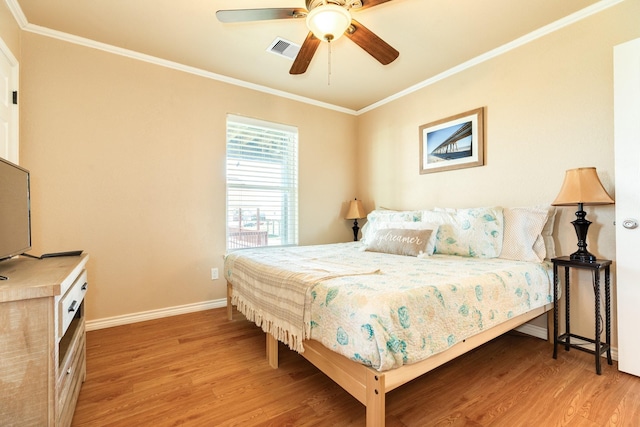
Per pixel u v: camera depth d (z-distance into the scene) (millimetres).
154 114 2680
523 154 2389
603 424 1318
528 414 1392
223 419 1368
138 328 2459
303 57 1932
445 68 2857
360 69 2865
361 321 1171
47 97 2250
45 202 2250
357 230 3898
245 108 3176
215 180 2990
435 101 3057
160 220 2711
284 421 1356
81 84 2377
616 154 1777
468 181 2773
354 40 1784
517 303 1752
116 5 1972
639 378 1688
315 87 3291
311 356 1539
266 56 2645
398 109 3471
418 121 3238
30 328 948
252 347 2137
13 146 2008
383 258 2281
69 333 1423
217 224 3004
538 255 2133
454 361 1921
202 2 1950
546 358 1961
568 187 1916
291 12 1581
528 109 2357
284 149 3496
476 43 2438
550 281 2039
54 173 2279
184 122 2826
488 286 1594
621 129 1760
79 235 2375
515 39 2383
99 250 2451
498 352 2053
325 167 3783
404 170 3404
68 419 1229
